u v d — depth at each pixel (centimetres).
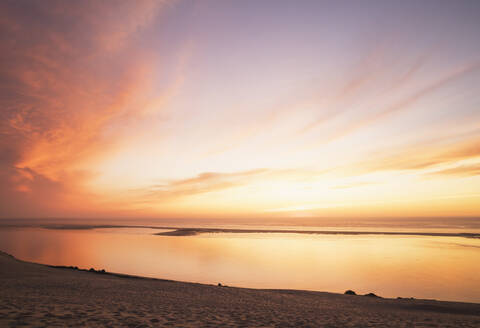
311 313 1066
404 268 3044
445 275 2695
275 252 4309
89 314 809
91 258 3850
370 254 3988
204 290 1636
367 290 2283
